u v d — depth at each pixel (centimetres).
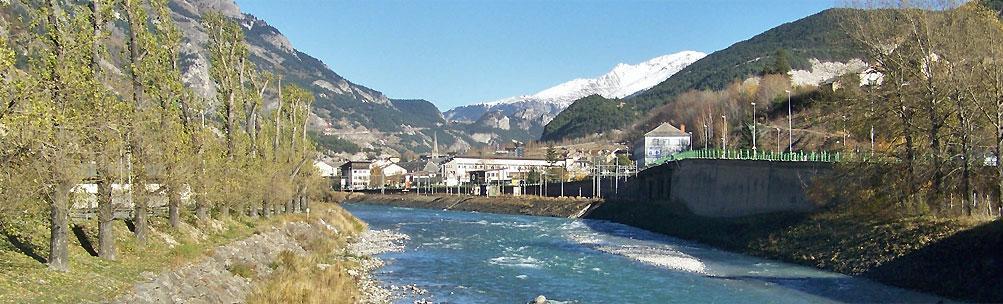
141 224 3366
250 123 5738
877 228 4794
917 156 5034
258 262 4009
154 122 3316
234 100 5291
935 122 4803
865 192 5353
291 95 7419
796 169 6488
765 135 13125
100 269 2727
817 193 5994
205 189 4178
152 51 3438
